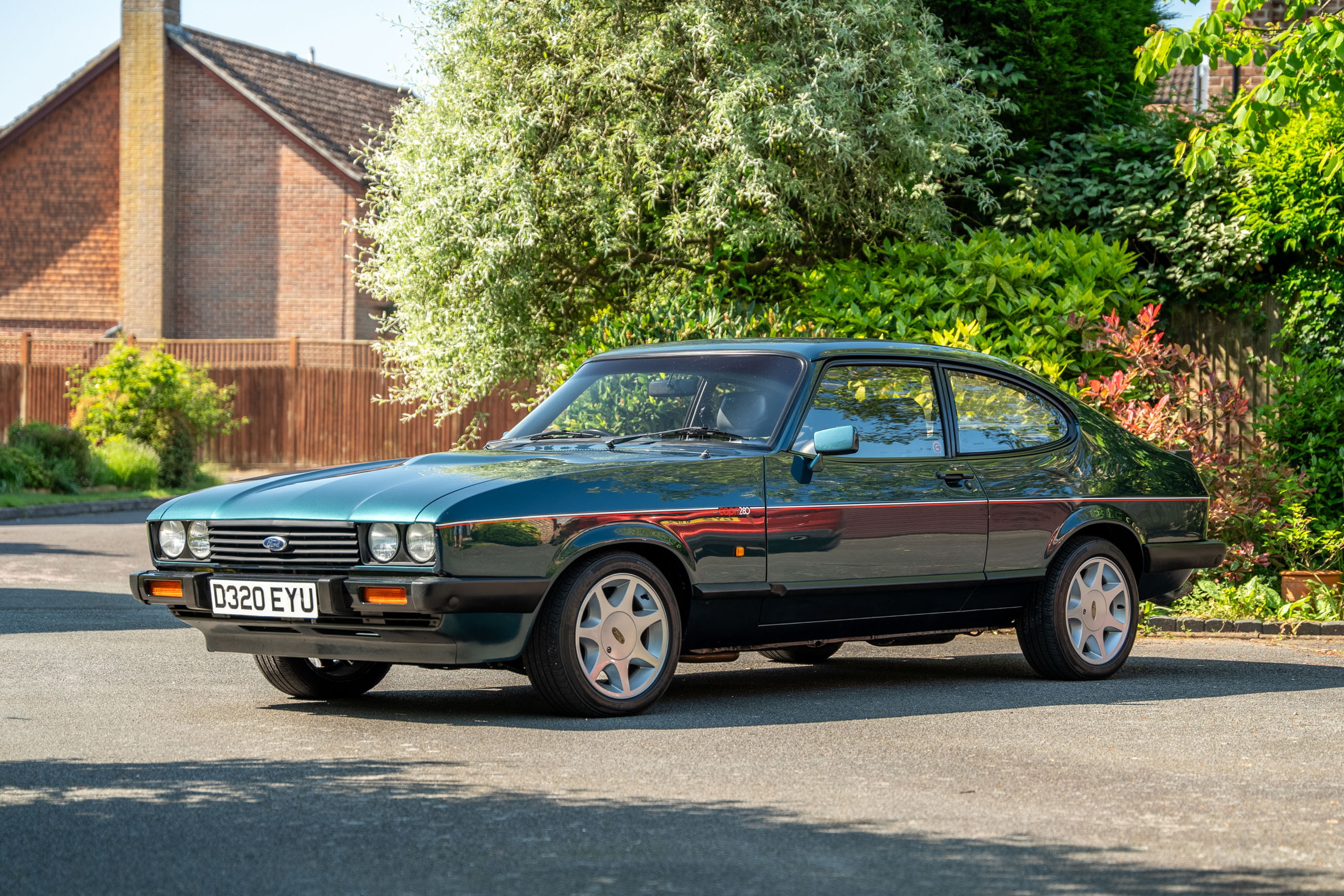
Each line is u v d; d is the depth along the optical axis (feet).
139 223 110.32
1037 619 25.57
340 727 20.59
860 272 42.42
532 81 46.26
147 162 110.11
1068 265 40.60
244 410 97.40
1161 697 23.76
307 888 13.03
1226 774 17.69
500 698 23.49
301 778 17.25
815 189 46.37
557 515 20.47
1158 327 45.80
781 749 19.01
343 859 13.91
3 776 17.39
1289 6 34.27
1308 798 16.46
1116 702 23.22
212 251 110.52
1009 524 24.88
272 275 109.40
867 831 14.90
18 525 64.64
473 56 46.88
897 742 19.54
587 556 20.97
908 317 38.73
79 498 76.95
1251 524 35.83
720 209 44.39
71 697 23.26
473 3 46.70
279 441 96.94
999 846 14.38
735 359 24.32
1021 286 39.68
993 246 41.75
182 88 110.52
